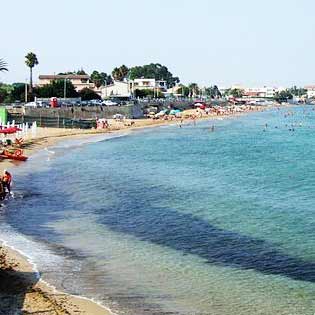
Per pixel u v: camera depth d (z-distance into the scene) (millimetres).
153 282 27578
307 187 56344
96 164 74750
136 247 33781
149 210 44469
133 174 65500
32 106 140000
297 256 31875
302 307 24422
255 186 56969
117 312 23641
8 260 30391
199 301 25172
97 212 43750
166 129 149875
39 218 41562
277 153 93062
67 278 27828
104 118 155625
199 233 37125
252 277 28406
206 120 195875
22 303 23922
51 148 93062
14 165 70500
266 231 37562
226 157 86062
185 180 60906
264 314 23641
